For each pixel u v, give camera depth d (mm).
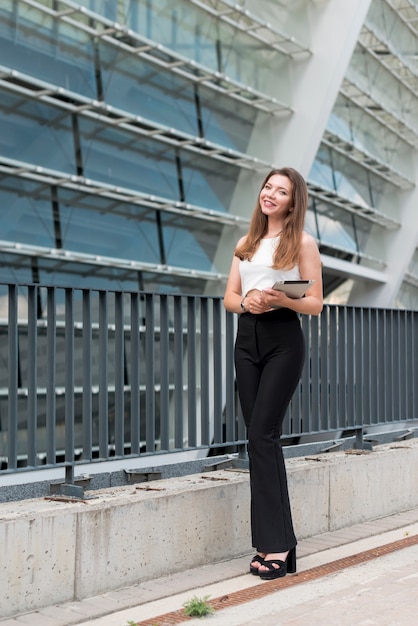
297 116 12102
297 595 3568
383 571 3961
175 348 4633
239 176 11844
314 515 4824
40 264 9133
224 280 11391
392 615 3197
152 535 3846
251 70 11641
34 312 3861
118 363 4297
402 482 5605
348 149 15250
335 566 4055
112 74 9688
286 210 3945
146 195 10055
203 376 4816
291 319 3896
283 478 3908
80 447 7895
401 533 4949
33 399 3873
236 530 4320
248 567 4102
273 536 3846
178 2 10352
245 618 3256
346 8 11930
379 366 6191
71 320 4027
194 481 4387
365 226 16766
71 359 4023
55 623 3180
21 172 8758
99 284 9742
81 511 3529
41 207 9156
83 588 3521
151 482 4391
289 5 11992
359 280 17172
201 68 10531
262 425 3873
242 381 3969
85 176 9406
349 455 5422
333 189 14531
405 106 17500
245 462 4910
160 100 10297
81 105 9273
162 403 4547
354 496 5145
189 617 3279
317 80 12055
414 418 6621
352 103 15500
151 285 10477
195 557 4070
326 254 14812
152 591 3656
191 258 10938
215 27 11008
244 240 4047
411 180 17734
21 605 3297
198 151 10883
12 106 8734
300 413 5367
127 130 10055
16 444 3803
